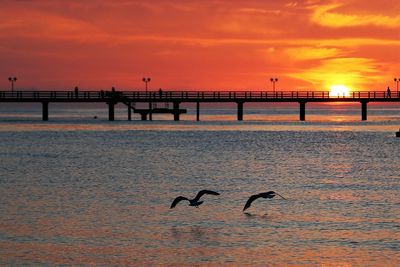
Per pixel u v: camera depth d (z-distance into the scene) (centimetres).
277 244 4384
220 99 15438
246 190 6331
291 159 9144
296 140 12462
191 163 8644
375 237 4525
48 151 10394
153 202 5678
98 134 14088
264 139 12694
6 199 5769
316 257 4134
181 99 15038
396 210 5331
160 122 19650
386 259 4091
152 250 4272
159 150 10475
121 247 4322
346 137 13250
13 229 4709
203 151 10319
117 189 6347
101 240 4462
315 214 5194
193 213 5241
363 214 5191
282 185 6650
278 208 5428
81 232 4656
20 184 6638
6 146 11312
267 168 8100
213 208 5441
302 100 15400
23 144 11712
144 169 7975
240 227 4800
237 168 8088
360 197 5906
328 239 4488
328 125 18312
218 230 4722
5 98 14650
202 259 4106
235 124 18600
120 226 4819
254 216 5144
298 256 4153
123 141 12244
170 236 4572
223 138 12912
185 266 3994
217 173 7594
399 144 11594
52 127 16900
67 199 5784
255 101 15350
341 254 4184
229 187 6525
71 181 6869
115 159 9162
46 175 7362
